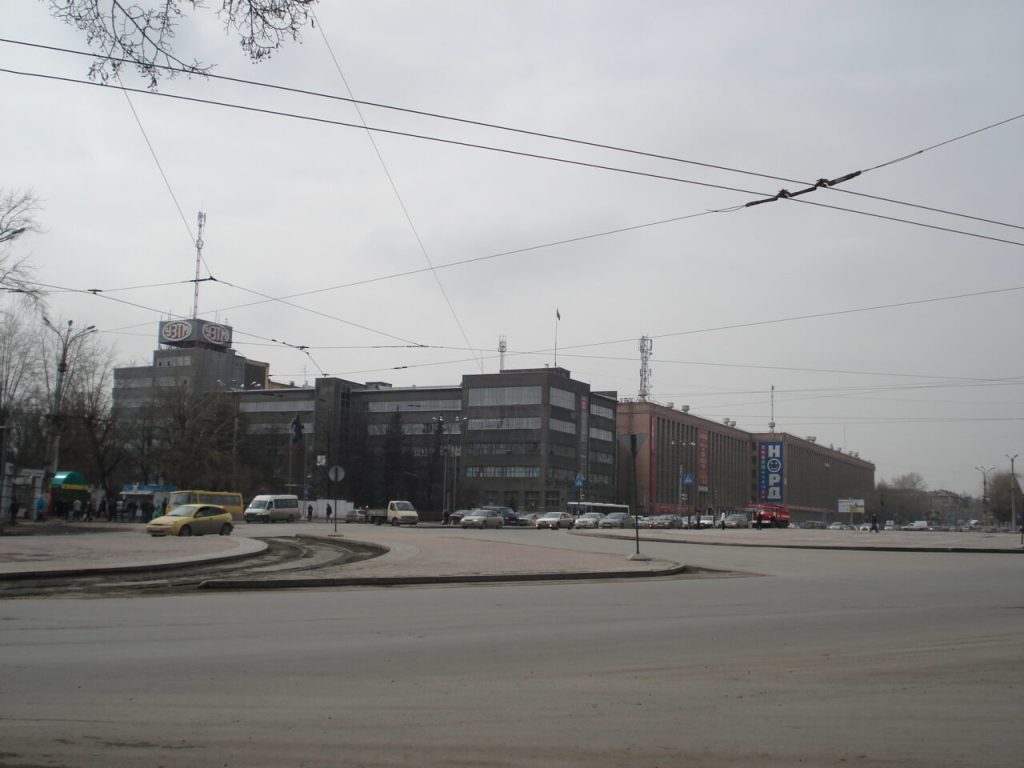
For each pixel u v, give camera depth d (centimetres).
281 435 10681
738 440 17125
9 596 1548
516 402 11688
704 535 5356
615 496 13350
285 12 932
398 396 12488
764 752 620
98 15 927
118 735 636
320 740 633
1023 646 1098
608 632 1181
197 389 7988
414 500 10900
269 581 1761
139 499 6031
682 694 800
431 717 702
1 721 667
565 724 687
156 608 1360
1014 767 593
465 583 1947
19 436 5856
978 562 3014
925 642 1127
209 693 771
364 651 997
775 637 1158
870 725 696
